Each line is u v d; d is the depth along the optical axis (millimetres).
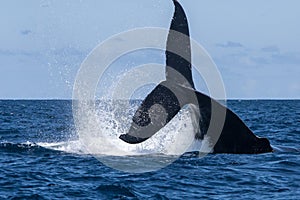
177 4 61750
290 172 63188
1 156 73438
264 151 71312
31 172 64125
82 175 62312
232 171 63188
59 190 56562
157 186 57688
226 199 53094
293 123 154250
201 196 54250
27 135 111000
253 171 63344
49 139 102062
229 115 66812
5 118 174375
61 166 66688
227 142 68875
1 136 108438
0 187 58062
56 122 154625
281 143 97062
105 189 56500
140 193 55281
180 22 61500
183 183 58750
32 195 54406
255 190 56344
